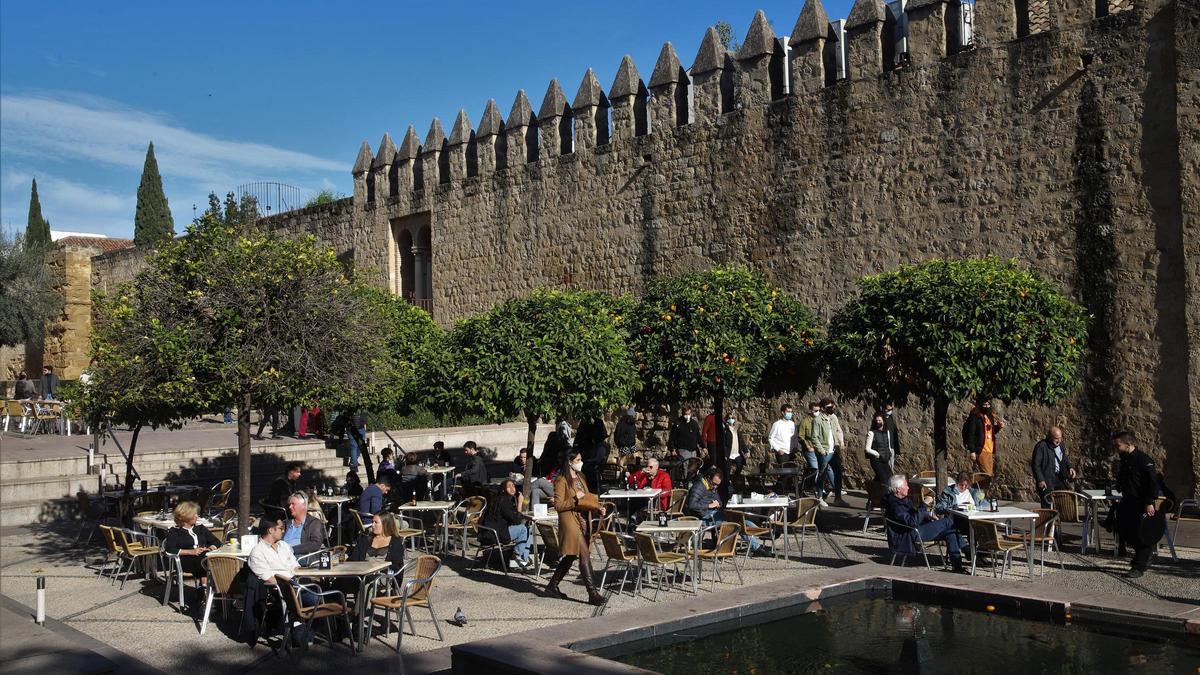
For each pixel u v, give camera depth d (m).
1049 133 17.58
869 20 20.22
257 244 12.79
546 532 12.52
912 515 12.57
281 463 23.42
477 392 14.77
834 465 18.98
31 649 10.01
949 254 18.97
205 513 16.52
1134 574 11.81
